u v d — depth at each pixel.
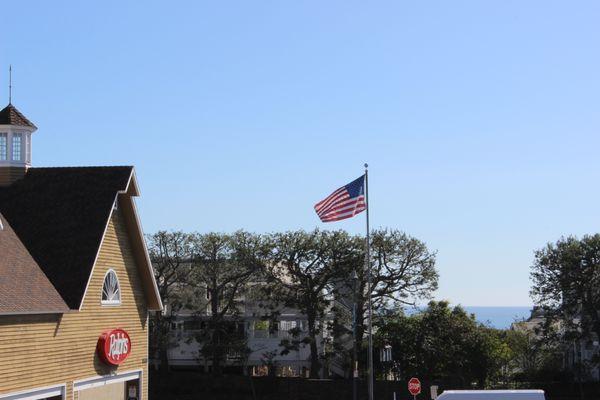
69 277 29.47
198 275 63.72
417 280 60.38
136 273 34.97
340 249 60.41
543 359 76.94
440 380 57.22
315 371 61.09
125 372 33.34
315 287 61.97
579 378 61.81
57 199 32.34
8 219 31.83
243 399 59.53
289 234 61.53
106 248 32.28
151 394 62.09
